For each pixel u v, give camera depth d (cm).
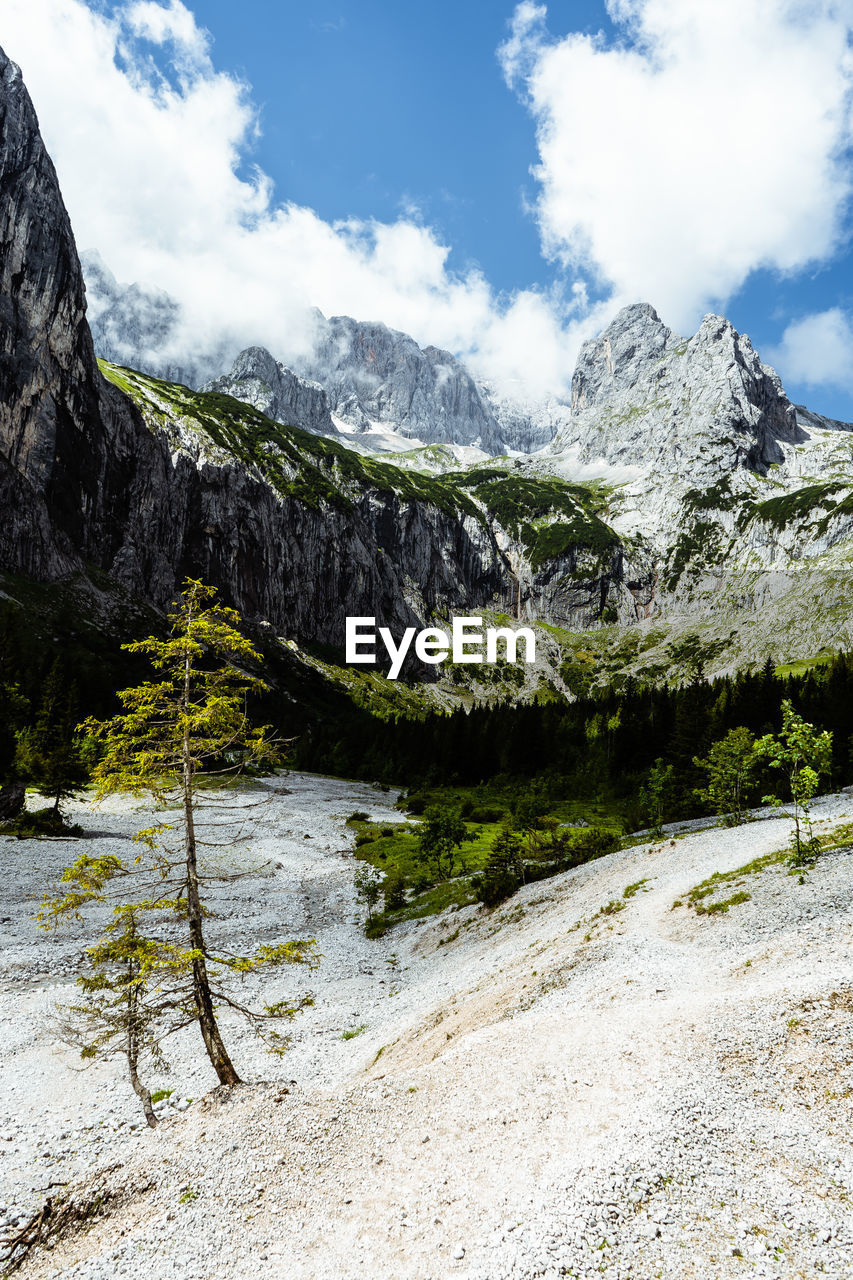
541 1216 1076
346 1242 1172
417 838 7825
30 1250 1523
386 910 5241
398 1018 2977
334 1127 1608
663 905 2934
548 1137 1305
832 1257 927
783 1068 1365
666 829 5825
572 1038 1731
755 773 5931
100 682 12400
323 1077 2517
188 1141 1711
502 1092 1533
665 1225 1025
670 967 2180
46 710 9112
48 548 19288
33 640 15088
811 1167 1103
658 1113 1289
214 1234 1314
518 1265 988
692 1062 1458
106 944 1983
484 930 3950
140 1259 1294
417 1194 1248
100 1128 2272
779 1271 917
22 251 19412
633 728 10781
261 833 8319
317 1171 1441
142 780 2042
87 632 17462
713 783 5431
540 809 8156
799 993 1616
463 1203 1180
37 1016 3173
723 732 9094
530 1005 2236
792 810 4922
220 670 2180
